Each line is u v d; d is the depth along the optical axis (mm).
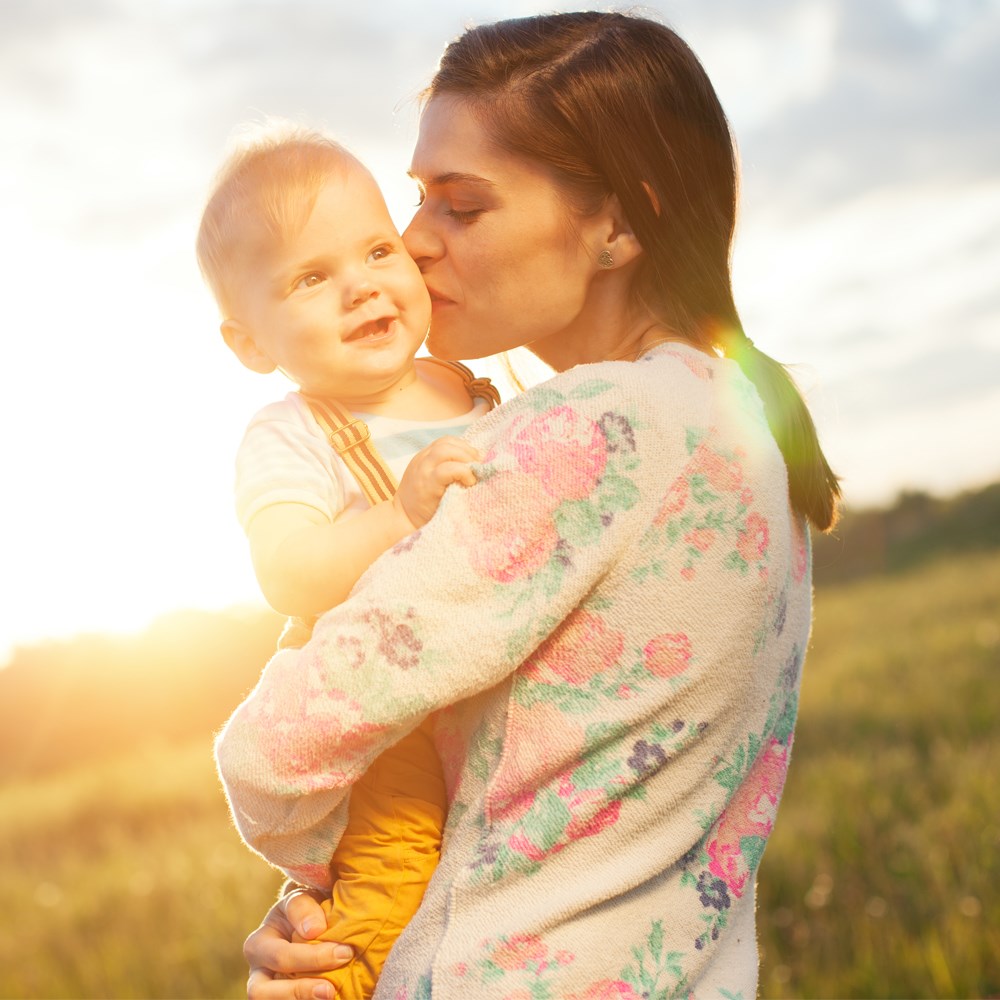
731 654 1534
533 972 1434
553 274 1745
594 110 1691
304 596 1587
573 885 1475
